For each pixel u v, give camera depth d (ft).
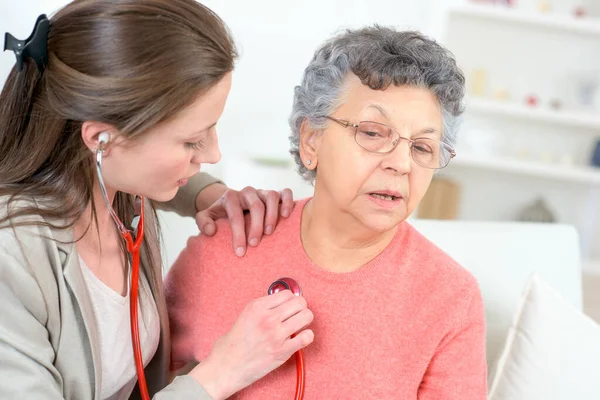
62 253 3.41
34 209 3.26
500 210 14.10
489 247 5.44
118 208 3.86
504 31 13.46
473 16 13.37
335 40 3.67
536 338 4.83
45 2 11.58
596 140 13.83
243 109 13.28
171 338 4.36
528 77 13.64
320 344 3.83
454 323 3.76
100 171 3.23
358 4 13.12
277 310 3.52
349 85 3.50
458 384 3.76
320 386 3.83
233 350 3.50
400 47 3.43
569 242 5.56
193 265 4.25
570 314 4.89
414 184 3.54
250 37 13.03
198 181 4.70
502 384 4.85
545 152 13.92
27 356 3.22
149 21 3.07
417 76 3.41
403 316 3.80
